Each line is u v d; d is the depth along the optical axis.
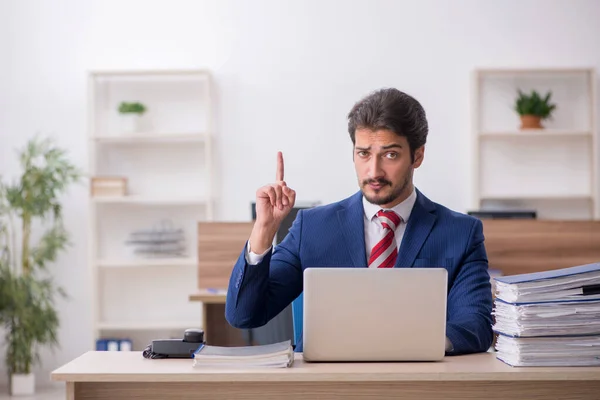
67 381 1.68
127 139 5.93
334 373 1.67
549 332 1.75
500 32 5.93
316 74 5.93
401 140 2.09
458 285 2.16
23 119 5.93
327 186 5.91
